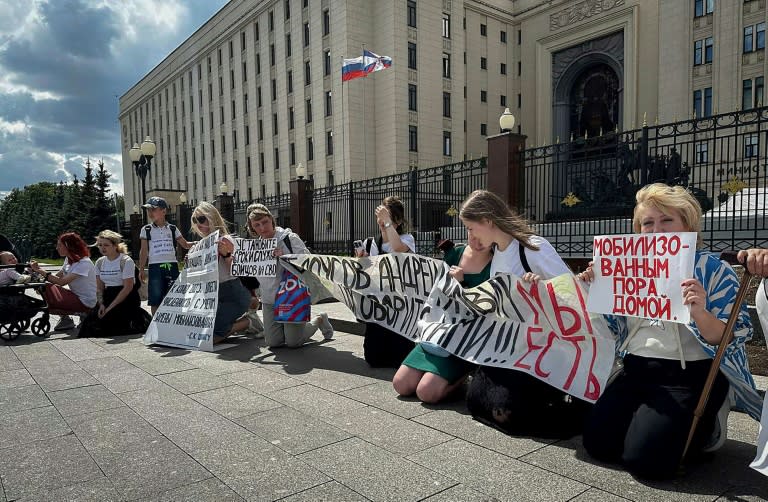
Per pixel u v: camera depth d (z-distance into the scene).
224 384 4.39
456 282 3.68
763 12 27.72
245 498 2.39
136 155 16.14
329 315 7.68
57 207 52.50
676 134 6.95
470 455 2.83
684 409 2.47
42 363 5.34
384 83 36.66
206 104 52.91
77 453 2.97
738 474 2.56
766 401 2.37
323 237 13.77
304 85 39.88
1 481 2.62
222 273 6.12
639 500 2.30
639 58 35.97
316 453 2.89
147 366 5.11
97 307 7.05
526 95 44.66
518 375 3.19
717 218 7.23
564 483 2.48
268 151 44.06
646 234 2.58
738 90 28.69
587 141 8.02
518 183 8.73
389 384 4.32
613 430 2.65
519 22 45.25
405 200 11.49
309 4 38.94
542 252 3.44
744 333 2.52
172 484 2.55
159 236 7.36
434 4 38.03
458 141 40.00
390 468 2.67
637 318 2.81
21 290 7.19
